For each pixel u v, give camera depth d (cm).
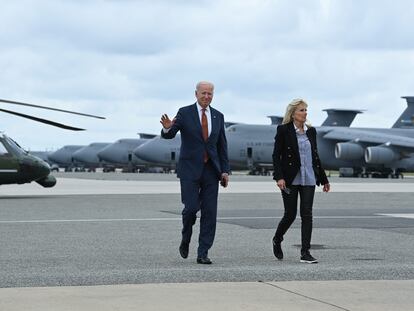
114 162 9588
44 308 641
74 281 800
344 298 698
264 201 2430
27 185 4062
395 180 5528
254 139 6794
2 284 777
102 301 676
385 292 732
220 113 984
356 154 6362
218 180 980
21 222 1591
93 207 2089
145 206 2144
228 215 1831
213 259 1021
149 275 845
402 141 6278
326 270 893
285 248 1155
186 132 968
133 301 677
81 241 1232
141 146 7894
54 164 12688
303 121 987
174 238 1291
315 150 995
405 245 1196
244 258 1034
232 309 644
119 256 1045
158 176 6494
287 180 985
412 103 8069
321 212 1939
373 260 1010
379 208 2097
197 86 973
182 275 847
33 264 954
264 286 765
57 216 1759
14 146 2558
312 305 664
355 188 3634
